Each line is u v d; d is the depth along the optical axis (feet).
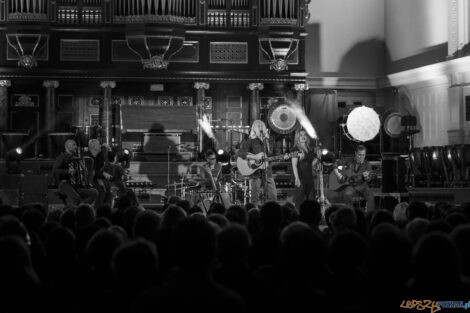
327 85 80.59
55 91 71.36
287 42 71.82
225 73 71.26
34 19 68.74
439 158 61.41
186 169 66.69
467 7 67.46
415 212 28.89
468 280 13.58
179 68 71.31
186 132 71.20
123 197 33.40
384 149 73.46
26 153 70.54
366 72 81.71
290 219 28.91
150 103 72.95
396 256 14.49
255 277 15.14
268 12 71.72
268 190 49.78
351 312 14.67
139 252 13.70
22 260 14.60
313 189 50.62
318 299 14.85
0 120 69.26
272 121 66.90
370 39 81.82
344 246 15.20
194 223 12.67
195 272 12.57
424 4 74.13
